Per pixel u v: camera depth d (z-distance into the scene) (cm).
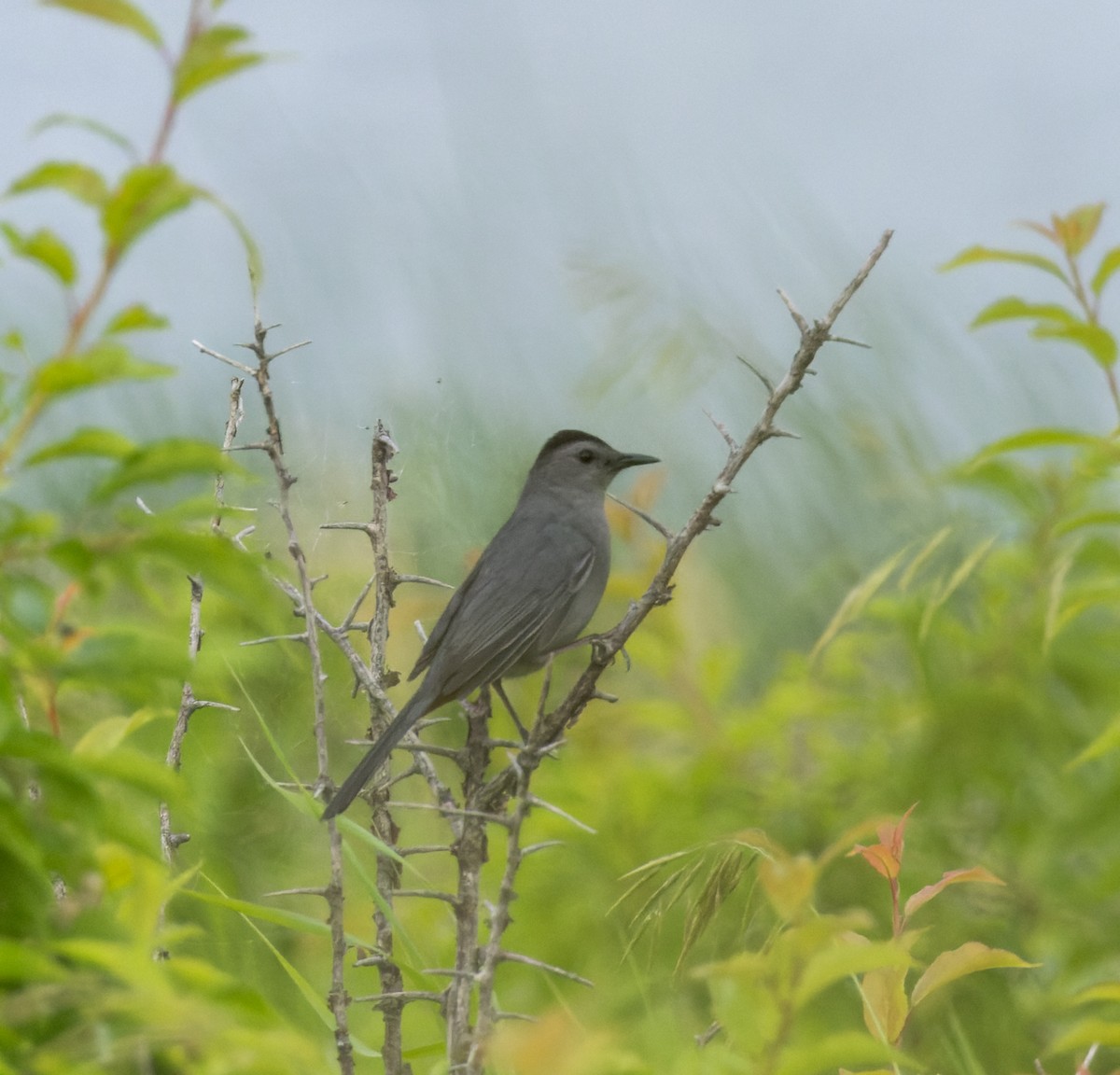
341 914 644
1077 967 897
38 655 429
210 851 956
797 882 464
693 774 1012
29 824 456
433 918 969
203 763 988
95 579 441
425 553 1330
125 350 424
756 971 461
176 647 444
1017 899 952
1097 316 820
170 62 433
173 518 441
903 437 1312
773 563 1313
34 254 419
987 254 834
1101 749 755
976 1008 888
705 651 1154
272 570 459
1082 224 826
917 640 1000
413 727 820
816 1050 463
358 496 1327
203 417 1378
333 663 1159
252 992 447
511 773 701
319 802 710
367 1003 915
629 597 1085
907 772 995
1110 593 832
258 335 699
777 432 701
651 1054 703
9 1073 425
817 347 686
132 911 502
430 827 1130
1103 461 861
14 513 439
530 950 958
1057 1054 872
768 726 1014
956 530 1131
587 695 723
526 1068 398
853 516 1305
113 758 441
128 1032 442
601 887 991
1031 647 968
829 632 898
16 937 438
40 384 419
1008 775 971
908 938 552
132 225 425
